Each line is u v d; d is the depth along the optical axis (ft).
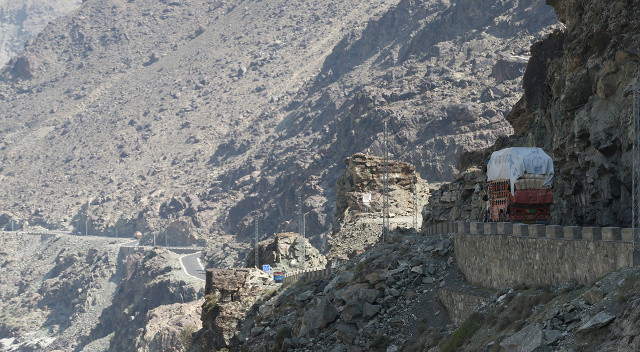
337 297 163.84
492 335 94.17
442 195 233.76
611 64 142.92
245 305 262.06
